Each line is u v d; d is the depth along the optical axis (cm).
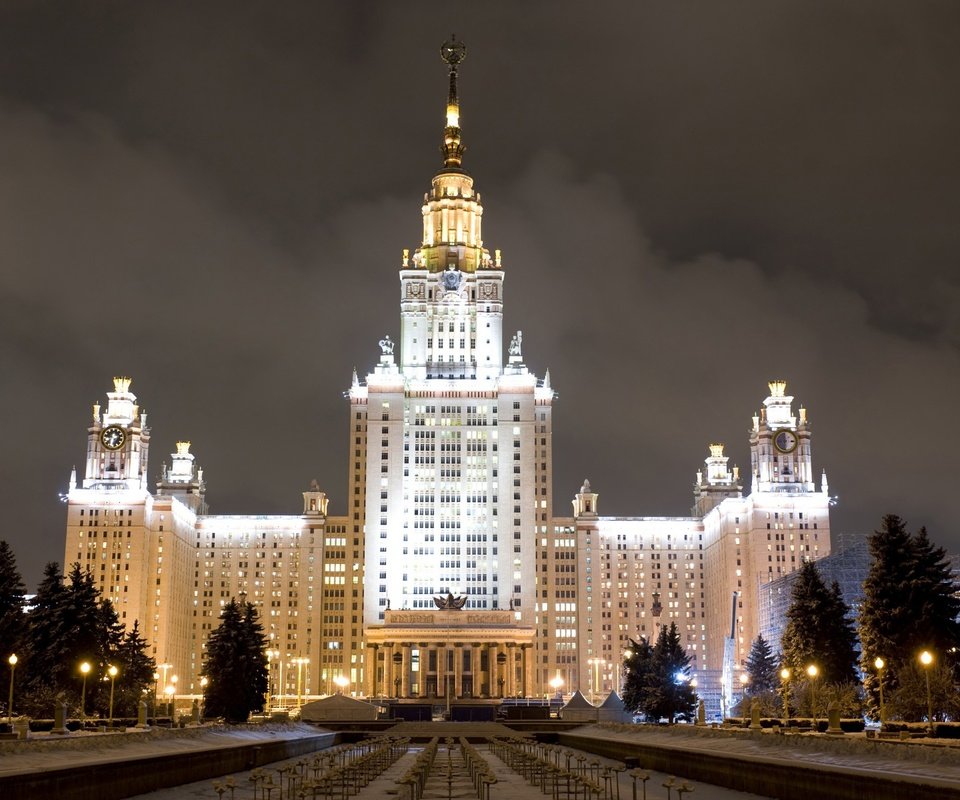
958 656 13700
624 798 7812
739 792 7894
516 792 8550
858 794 6041
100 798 6962
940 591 13762
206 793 8088
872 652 14038
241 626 19575
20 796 5947
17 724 11138
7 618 14988
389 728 19262
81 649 16750
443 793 8456
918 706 12850
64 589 16912
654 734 13612
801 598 16625
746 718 15900
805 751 8231
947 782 5397
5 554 15425
